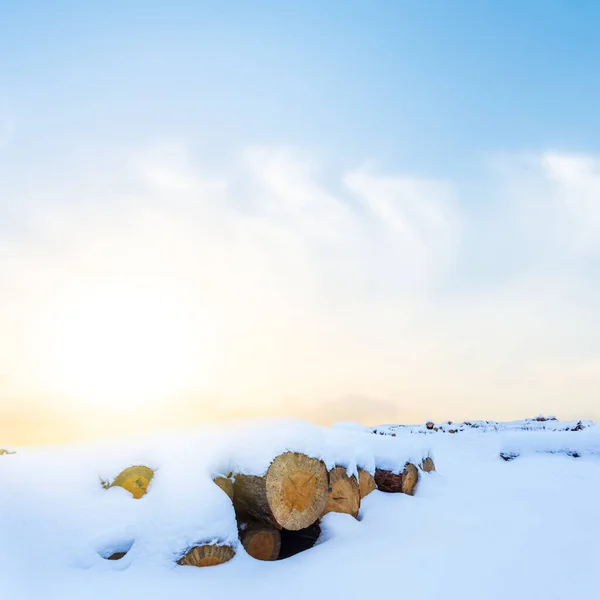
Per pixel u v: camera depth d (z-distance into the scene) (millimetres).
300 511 5832
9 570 3811
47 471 5367
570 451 13102
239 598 4023
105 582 4043
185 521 4754
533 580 4605
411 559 4918
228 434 6227
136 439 6242
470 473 11062
